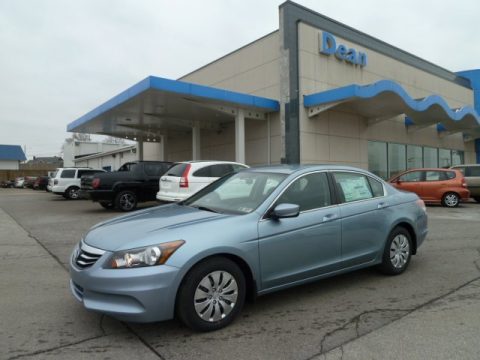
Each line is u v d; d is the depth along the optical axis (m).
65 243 7.91
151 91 13.64
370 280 5.14
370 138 19.33
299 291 4.73
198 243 3.50
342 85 17.81
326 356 3.11
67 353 3.18
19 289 4.89
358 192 5.07
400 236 5.41
